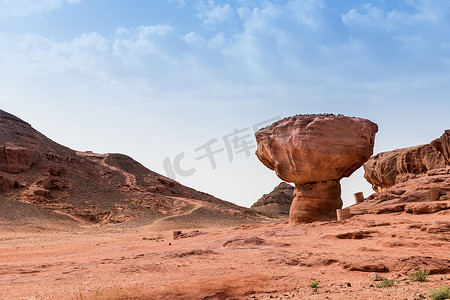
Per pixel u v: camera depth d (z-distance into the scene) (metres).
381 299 8.89
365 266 13.59
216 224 92.38
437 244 18.11
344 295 9.70
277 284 12.12
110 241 45.31
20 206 77.50
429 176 39.06
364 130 33.69
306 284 12.04
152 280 12.27
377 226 24.83
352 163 33.81
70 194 104.25
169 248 25.94
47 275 14.84
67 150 148.38
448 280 11.27
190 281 11.73
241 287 11.52
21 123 143.25
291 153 33.72
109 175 134.38
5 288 11.98
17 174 102.81
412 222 24.12
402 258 14.36
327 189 34.31
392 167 59.25
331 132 32.91
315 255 16.16
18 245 39.03
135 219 92.19
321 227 27.97
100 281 12.45
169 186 153.00
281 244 21.48
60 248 34.31
